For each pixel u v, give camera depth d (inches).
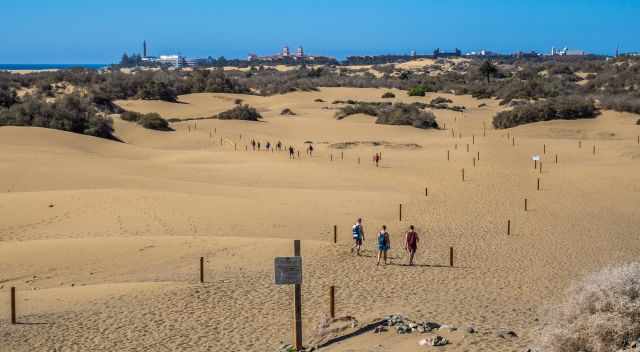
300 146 2618.1
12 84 4675.2
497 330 550.6
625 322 379.6
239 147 2632.9
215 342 629.9
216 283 838.5
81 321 701.9
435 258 989.2
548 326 427.2
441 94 5147.6
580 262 974.4
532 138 2753.4
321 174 1887.3
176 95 4662.9
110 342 639.8
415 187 1678.2
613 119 3166.8
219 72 5349.4
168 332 663.1
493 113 3956.7
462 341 490.6
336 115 3646.7
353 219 1272.1
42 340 649.0
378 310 706.2
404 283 842.2
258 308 735.1
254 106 4527.6
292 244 1036.5
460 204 1444.4
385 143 2581.2
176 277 877.2
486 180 1766.7
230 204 1352.1
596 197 1549.0
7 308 749.9
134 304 755.4
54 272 916.0
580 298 402.0
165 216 1258.0
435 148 2460.6
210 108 4330.7
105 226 1195.3
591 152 2299.5
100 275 901.8
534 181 1755.7
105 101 3823.8
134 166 1952.5
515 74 6835.6
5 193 1437.0
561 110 3221.0
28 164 1822.1
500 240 1120.8
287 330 655.1
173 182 1674.5
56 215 1262.3
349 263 943.0
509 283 850.1
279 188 1638.8
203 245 1029.2
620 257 1009.5
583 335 389.7
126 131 2915.8
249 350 601.9
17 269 928.3
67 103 2898.6
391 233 1159.6
